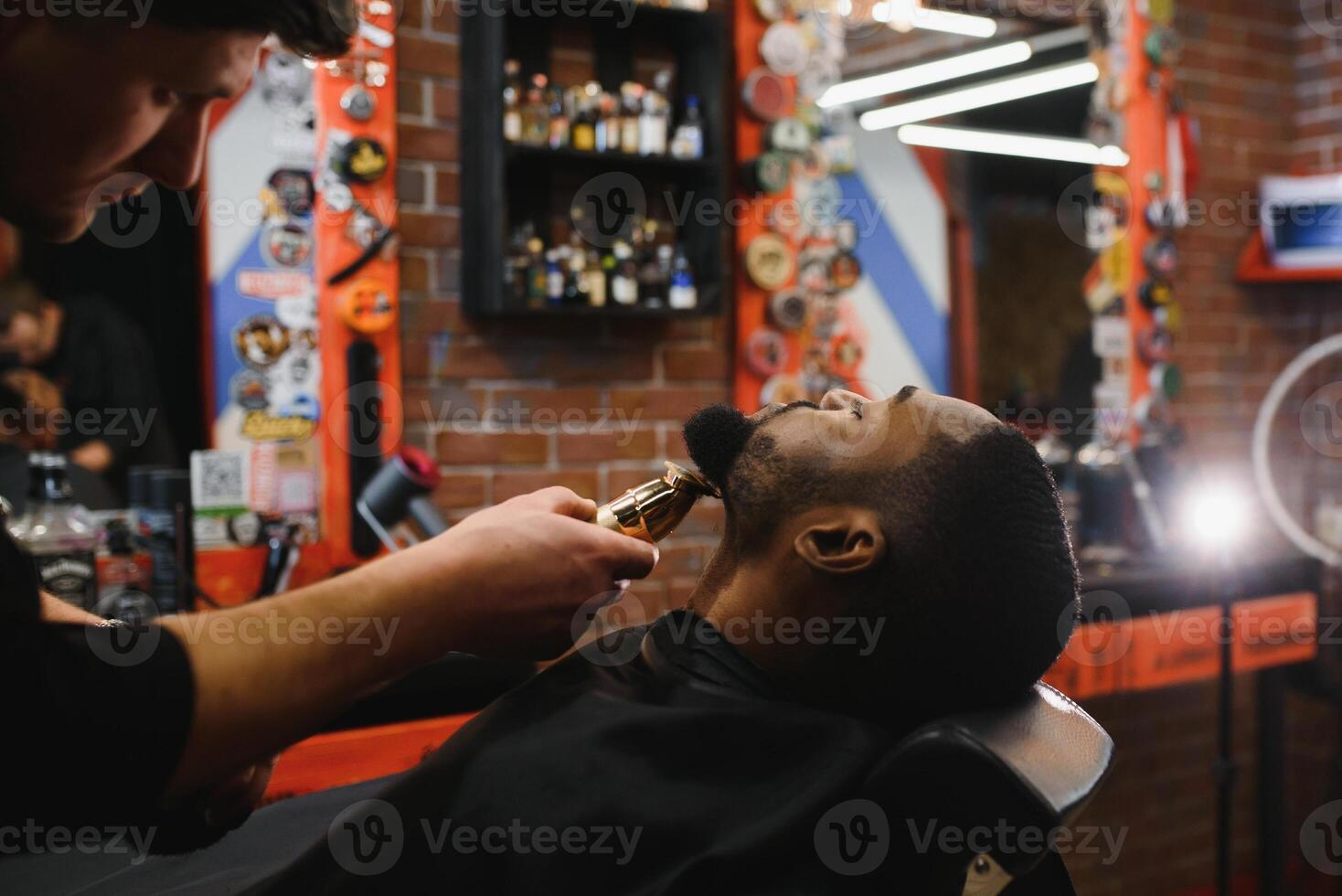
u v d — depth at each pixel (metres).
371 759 1.73
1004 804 0.62
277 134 2.18
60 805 0.59
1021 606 0.71
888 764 0.66
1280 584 2.73
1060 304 3.11
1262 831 2.89
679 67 2.62
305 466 2.22
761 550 0.78
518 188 2.44
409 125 2.33
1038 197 3.09
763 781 0.69
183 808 0.68
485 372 2.42
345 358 2.24
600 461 2.55
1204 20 3.37
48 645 0.59
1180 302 3.34
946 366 2.99
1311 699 3.29
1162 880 3.23
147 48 0.63
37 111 0.63
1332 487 3.44
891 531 0.72
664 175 2.58
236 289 2.17
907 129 2.93
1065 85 3.11
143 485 1.96
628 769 0.70
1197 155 3.28
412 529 2.06
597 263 2.44
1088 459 2.94
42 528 1.77
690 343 2.66
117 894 0.83
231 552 2.11
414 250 2.34
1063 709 0.75
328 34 0.70
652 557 0.80
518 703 0.77
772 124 2.66
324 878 0.71
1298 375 3.47
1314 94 3.47
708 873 0.64
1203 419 3.38
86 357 2.07
